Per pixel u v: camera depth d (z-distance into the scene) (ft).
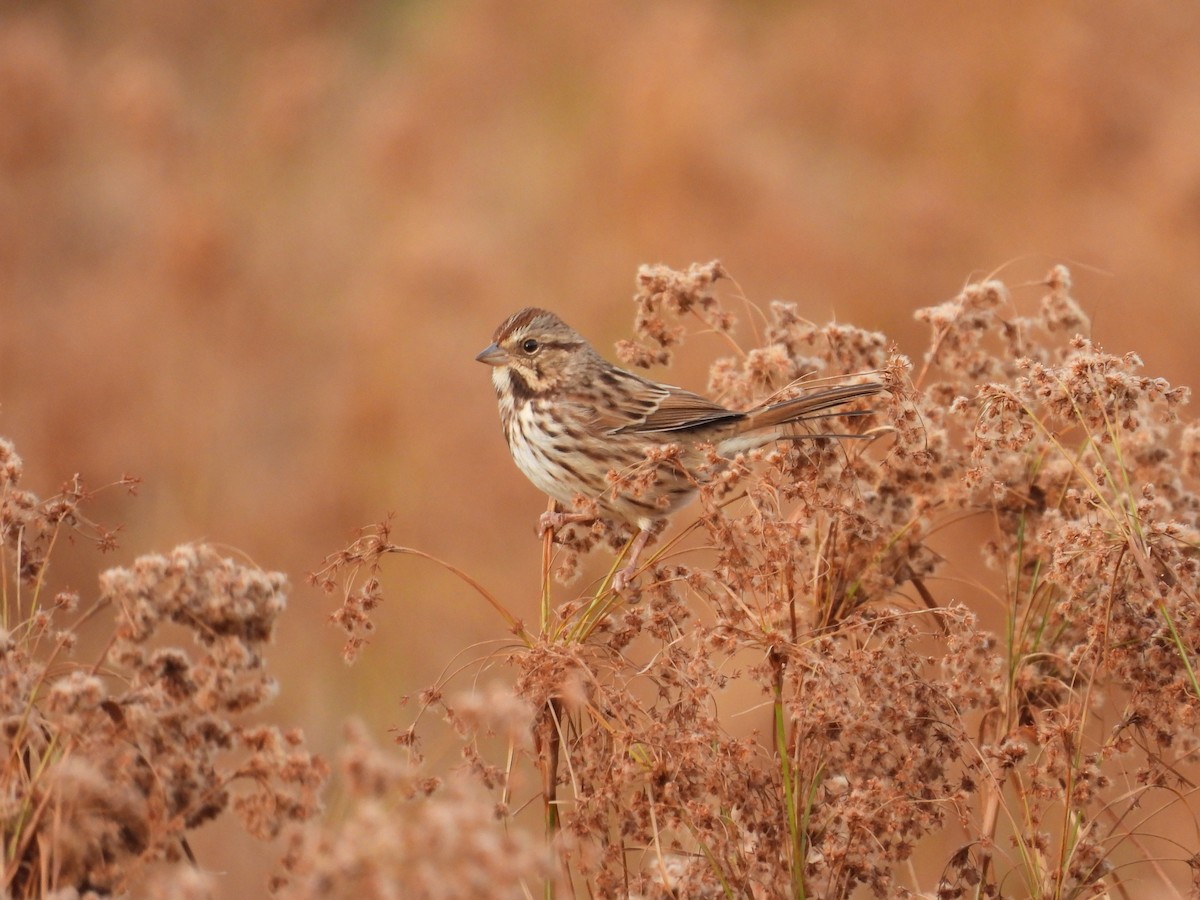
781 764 21.39
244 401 59.21
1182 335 58.80
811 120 76.13
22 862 17.61
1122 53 74.54
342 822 17.65
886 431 24.95
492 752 34.86
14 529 21.03
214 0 86.38
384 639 46.52
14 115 68.54
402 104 72.79
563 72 79.00
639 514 32.37
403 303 59.31
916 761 21.83
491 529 50.55
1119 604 22.54
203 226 62.69
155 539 50.80
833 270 62.18
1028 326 27.27
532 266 65.31
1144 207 64.49
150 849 16.97
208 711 17.85
